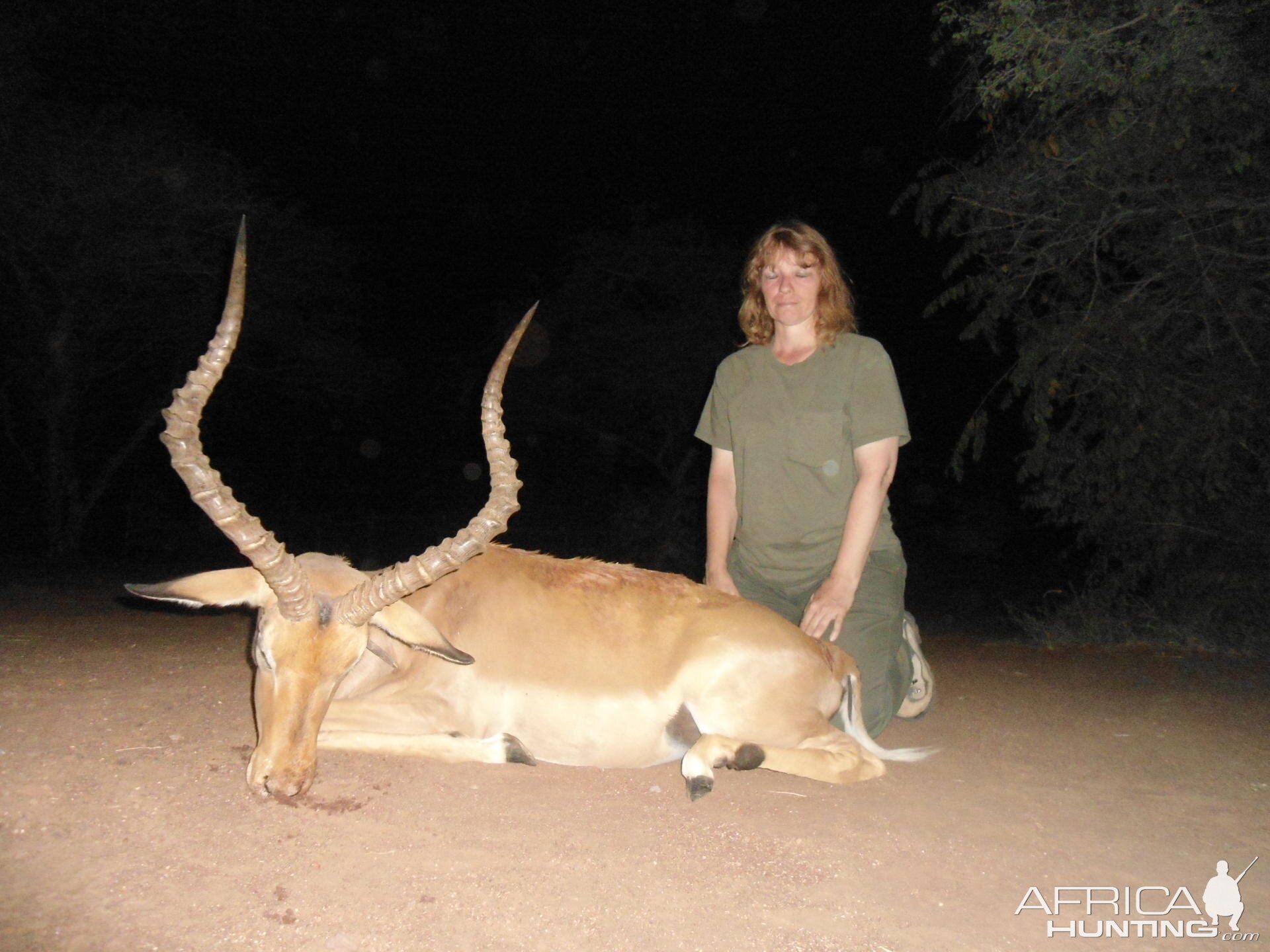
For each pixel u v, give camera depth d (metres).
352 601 3.89
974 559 25.53
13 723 4.42
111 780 3.85
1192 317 9.65
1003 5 8.33
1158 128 8.54
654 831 3.78
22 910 2.96
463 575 4.54
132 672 5.58
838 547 5.10
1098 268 9.45
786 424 5.00
